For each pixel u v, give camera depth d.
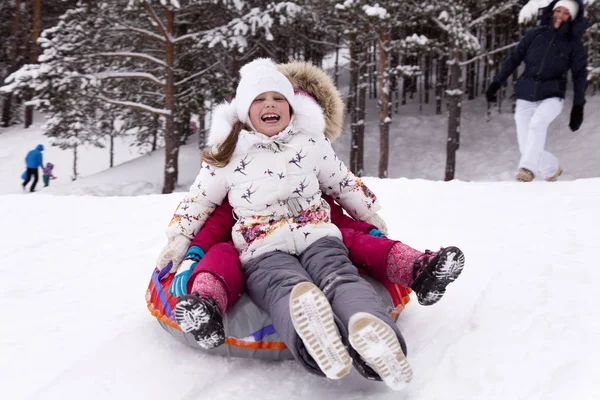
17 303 2.55
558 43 4.87
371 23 12.80
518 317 1.93
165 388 1.67
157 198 5.66
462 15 13.67
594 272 2.31
